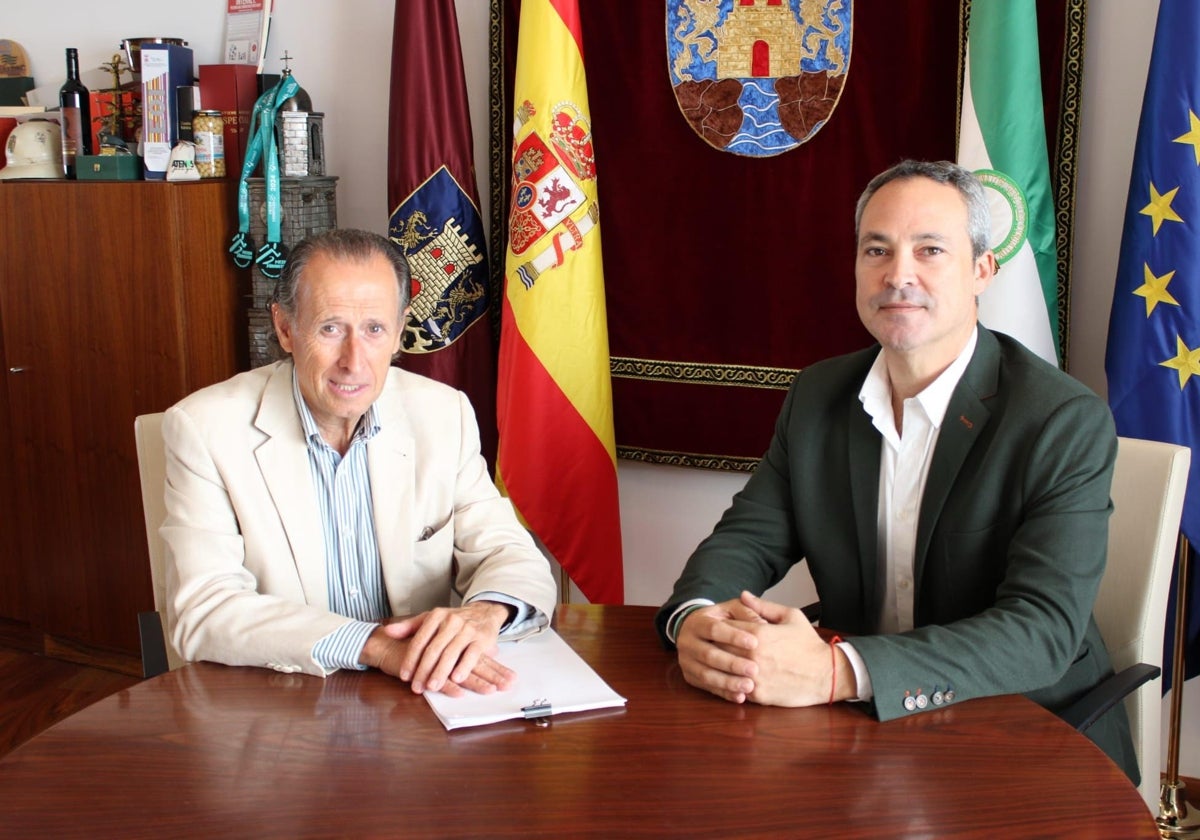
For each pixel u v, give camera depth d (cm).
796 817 122
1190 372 235
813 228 293
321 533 190
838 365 203
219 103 342
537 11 288
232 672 163
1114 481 196
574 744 139
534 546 201
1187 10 231
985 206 185
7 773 132
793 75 289
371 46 345
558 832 119
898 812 123
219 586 174
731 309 305
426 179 311
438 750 137
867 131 284
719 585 188
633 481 333
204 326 337
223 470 185
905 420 188
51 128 368
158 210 328
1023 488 174
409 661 158
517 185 294
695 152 302
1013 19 247
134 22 375
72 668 372
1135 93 261
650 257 312
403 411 202
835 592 195
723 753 137
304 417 188
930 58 274
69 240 343
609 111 310
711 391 311
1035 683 158
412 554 195
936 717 148
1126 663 193
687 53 299
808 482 198
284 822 121
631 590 340
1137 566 193
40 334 353
